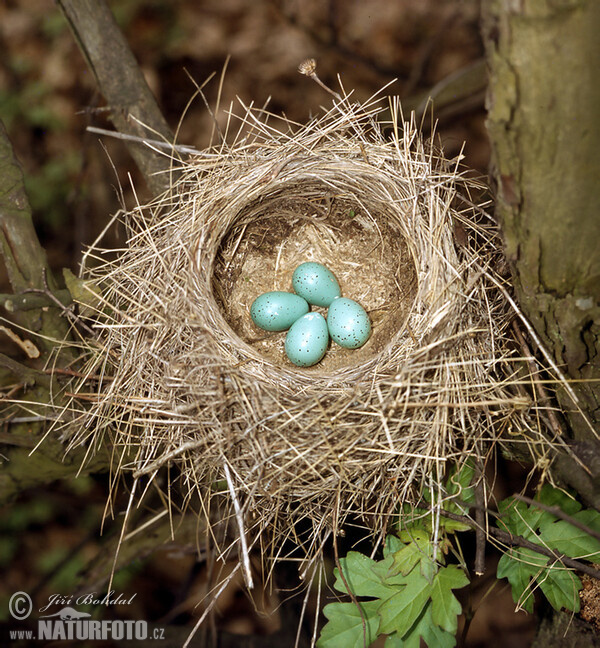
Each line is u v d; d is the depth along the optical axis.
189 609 0.68
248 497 0.47
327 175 0.53
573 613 0.46
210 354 0.49
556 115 0.40
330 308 0.56
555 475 0.48
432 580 0.47
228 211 0.53
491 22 0.40
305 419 0.48
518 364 0.48
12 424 0.51
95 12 0.53
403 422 0.47
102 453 0.52
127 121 0.54
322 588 0.55
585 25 0.39
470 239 0.50
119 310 0.50
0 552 0.69
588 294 0.44
